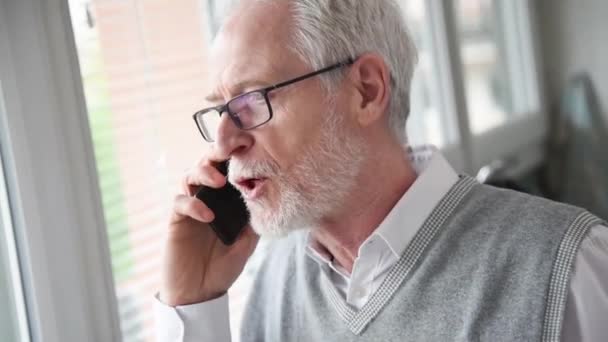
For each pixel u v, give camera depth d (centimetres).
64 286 119
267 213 100
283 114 97
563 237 95
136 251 137
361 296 105
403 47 108
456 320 95
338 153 100
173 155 143
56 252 118
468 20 268
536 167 294
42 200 117
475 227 100
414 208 103
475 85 271
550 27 312
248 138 99
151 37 139
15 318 116
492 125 274
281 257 123
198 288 115
